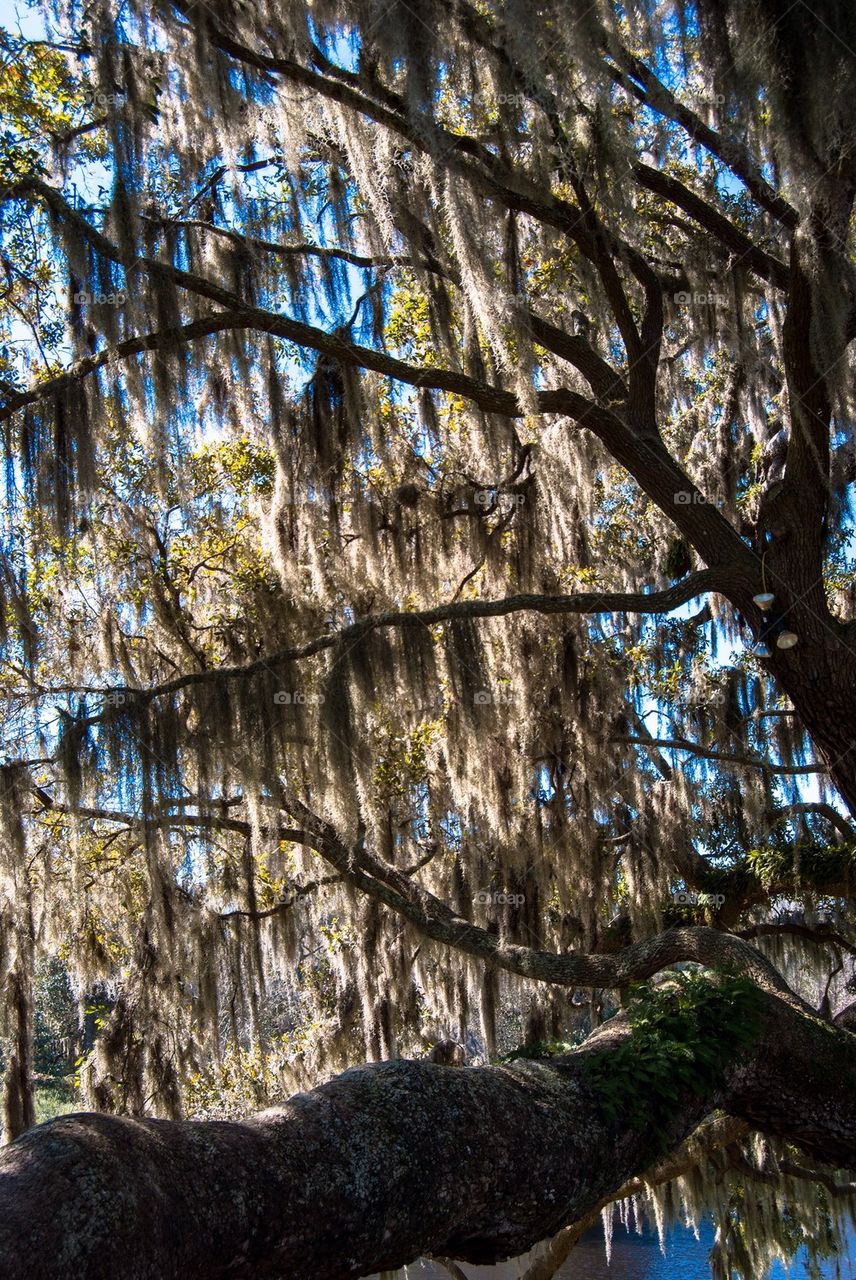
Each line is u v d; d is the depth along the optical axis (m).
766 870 8.94
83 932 9.11
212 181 8.05
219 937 8.66
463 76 7.25
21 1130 7.89
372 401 7.96
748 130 6.62
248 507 9.26
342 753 7.02
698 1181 9.80
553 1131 5.17
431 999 9.98
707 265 8.60
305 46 6.62
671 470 7.29
